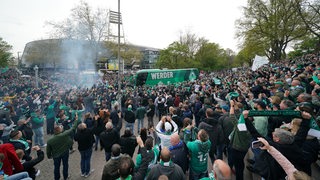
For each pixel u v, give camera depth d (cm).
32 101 1393
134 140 573
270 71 1741
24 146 546
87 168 652
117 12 1534
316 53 3014
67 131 615
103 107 1130
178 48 5981
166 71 2852
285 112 341
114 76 4584
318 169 520
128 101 1141
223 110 697
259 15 3681
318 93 646
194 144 436
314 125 347
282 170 316
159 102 1348
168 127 489
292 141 314
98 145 923
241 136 471
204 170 443
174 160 420
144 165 384
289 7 3200
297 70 1127
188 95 1623
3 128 757
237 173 484
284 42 3747
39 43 5534
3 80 3553
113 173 378
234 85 1371
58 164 587
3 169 413
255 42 3806
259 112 349
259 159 345
